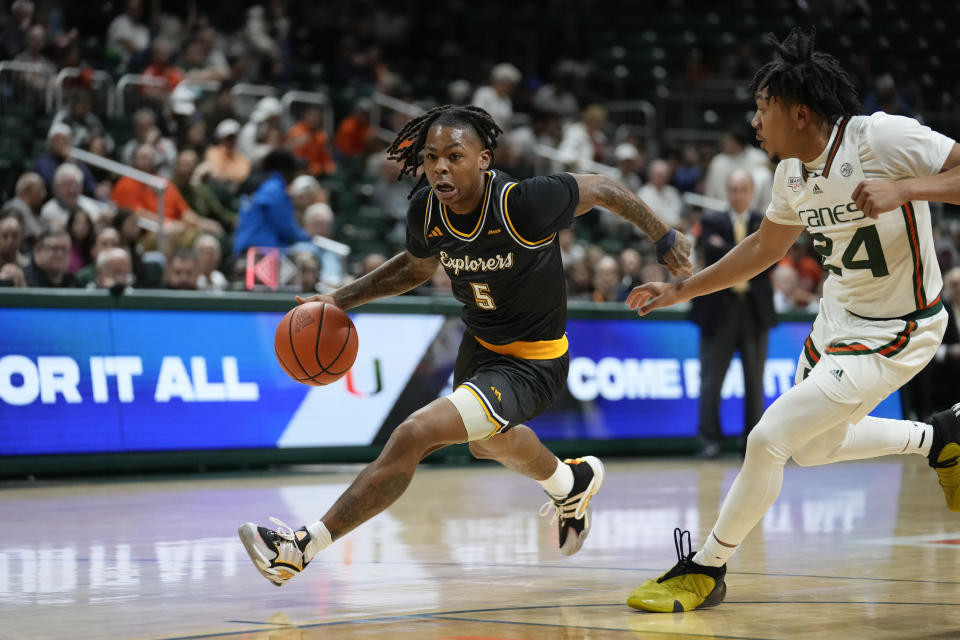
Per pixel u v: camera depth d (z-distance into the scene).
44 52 36.81
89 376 21.25
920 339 9.61
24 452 20.41
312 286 24.88
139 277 24.73
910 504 18.23
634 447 26.84
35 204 27.08
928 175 9.03
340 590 10.80
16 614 9.68
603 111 43.97
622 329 27.17
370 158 39.81
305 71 45.47
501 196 10.30
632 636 8.71
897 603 10.10
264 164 26.53
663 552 13.24
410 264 11.55
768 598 10.38
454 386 11.71
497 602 10.19
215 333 22.69
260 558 9.83
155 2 41.44
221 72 39.28
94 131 33.66
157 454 21.73
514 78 42.50
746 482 9.77
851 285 9.77
